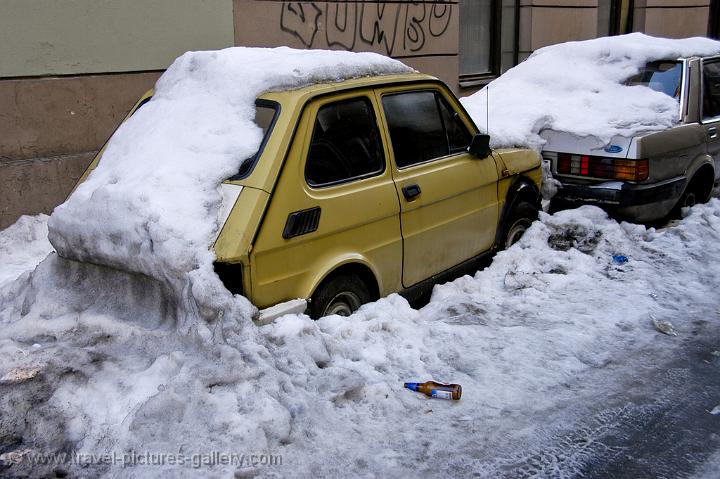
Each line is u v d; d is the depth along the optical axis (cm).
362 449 346
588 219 644
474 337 462
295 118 416
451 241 530
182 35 793
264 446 333
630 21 1541
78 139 723
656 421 386
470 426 372
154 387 360
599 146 656
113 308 417
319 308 431
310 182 420
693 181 750
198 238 382
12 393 358
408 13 1059
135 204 391
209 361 365
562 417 385
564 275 575
